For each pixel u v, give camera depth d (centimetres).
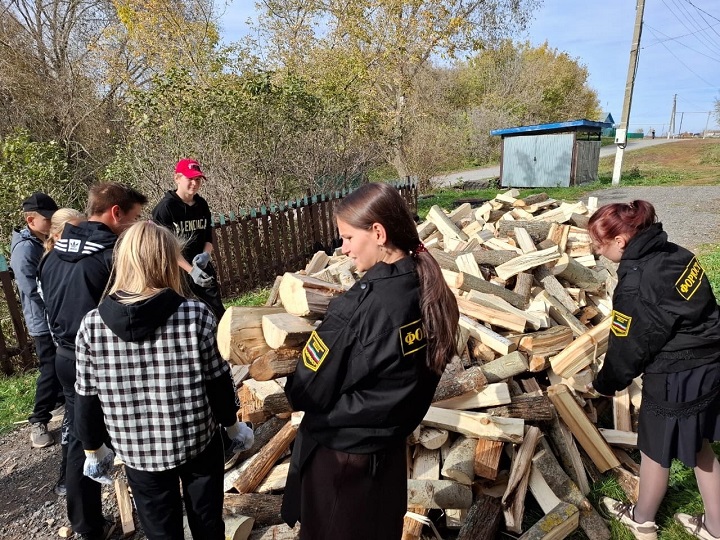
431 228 527
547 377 304
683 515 233
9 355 452
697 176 1817
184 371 169
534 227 466
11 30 1268
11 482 310
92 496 234
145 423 170
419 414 148
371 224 140
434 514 237
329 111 1068
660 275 191
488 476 231
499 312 306
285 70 1270
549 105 3584
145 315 160
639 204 202
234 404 187
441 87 2886
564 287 400
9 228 735
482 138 2966
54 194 827
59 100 1239
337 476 146
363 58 1581
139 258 166
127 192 243
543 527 219
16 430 371
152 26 1421
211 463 188
